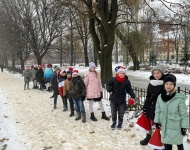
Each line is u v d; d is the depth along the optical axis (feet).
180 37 164.25
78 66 143.43
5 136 21.38
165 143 13.75
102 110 25.34
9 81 80.07
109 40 45.14
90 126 23.07
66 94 27.96
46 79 49.98
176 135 13.46
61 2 44.80
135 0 52.11
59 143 18.98
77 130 22.02
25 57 119.14
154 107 16.11
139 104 27.76
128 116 25.53
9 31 96.89
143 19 86.12
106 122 24.16
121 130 21.31
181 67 122.72
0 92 51.93
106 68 46.55
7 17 94.89
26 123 25.25
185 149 16.31
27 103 37.01
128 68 119.34
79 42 148.15
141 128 16.81
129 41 67.31
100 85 25.18
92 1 48.75
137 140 18.71
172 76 13.64
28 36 92.17
